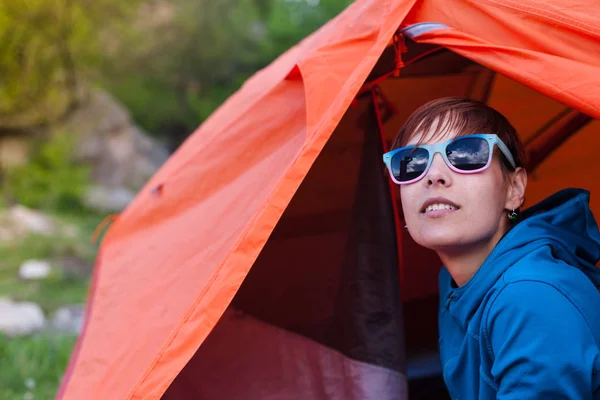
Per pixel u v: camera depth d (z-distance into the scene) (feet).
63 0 34.24
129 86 43.70
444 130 5.89
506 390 4.99
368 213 7.93
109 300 9.27
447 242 5.76
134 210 11.08
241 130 8.51
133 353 6.91
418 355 10.00
